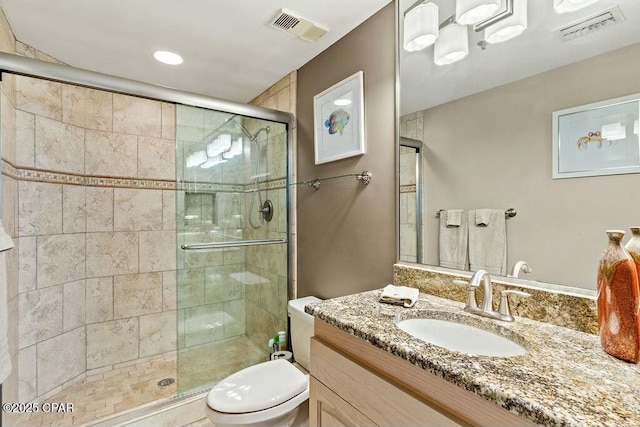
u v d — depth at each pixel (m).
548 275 0.98
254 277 2.41
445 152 1.27
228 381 1.39
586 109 0.90
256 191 2.33
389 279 1.50
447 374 0.65
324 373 1.01
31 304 1.78
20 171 1.72
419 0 1.36
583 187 0.91
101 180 2.24
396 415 0.76
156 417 1.69
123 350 2.34
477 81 1.17
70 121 2.05
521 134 1.05
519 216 1.05
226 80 2.36
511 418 0.57
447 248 1.26
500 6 1.08
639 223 0.81
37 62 1.42
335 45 1.83
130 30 1.69
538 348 0.77
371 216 1.60
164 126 2.53
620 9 0.84
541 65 1.00
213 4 1.49
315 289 2.01
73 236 2.07
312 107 2.03
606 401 0.54
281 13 1.56
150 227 2.46
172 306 2.56
